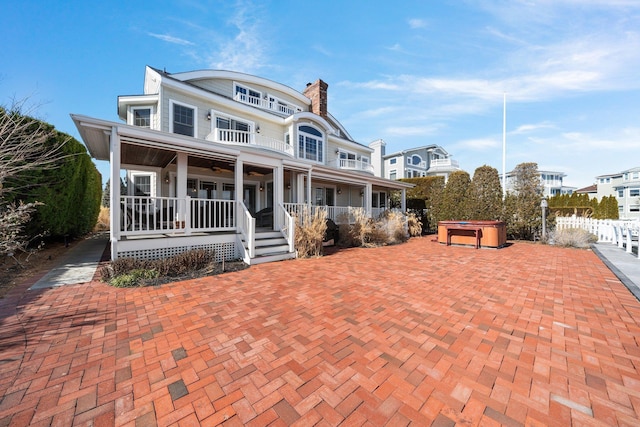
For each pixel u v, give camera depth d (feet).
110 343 8.90
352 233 33.81
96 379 7.00
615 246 31.24
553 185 132.16
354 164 58.39
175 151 23.48
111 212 17.66
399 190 63.82
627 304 12.71
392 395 6.44
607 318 11.05
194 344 8.85
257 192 42.73
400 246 34.06
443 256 26.16
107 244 31.30
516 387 6.73
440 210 49.98
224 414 5.82
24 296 13.41
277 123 47.34
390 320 10.82
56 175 24.70
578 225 38.06
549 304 12.69
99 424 5.52
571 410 5.93
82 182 31.55
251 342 9.00
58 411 5.86
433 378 7.10
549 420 5.65
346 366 7.63
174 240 20.34
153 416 5.76
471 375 7.23
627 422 5.57
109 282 15.70
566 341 9.11
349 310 11.85
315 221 26.61
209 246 22.15
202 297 13.52
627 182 93.91
